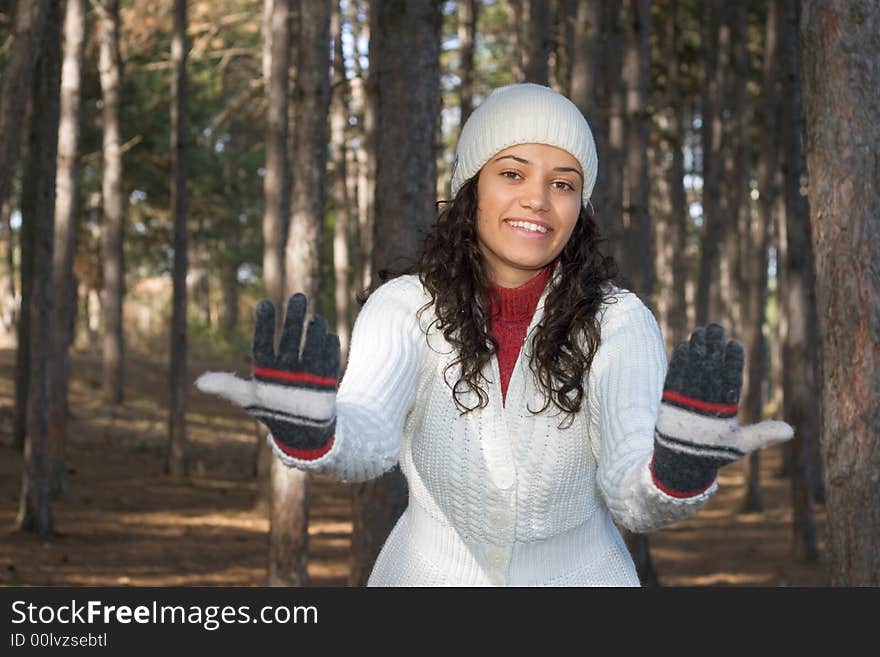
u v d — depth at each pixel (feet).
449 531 8.13
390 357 7.54
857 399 13.50
